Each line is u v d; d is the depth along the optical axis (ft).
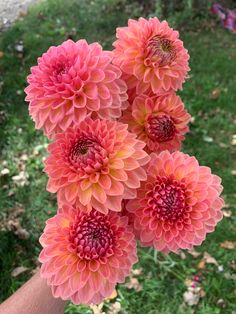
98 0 4.35
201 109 3.33
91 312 2.23
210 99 3.41
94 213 0.82
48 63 0.89
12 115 3.25
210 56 3.81
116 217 0.84
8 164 2.97
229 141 3.15
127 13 4.23
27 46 3.87
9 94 3.41
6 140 3.10
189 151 3.03
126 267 0.84
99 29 4.09
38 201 2.76
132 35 0.99
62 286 0.81
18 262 2.46
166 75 0.99
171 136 0.99
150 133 0.97
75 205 0.83
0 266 2.41
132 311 2.27
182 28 4.10
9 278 2.37
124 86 0.93
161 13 3.96
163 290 2.34
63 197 0.82
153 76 0.98
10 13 4.34
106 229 0.82
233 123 3.26
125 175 0.81
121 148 0.83
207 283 2.36
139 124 0.98
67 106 0.86
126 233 0.85
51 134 0.91
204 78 3.57
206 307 2.27
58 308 1.00
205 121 3.25
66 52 0.90
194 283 2.35
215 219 0.89
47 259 0.82
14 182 2.86
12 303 0.98
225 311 2.27
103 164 0.81
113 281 0.82
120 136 0.84
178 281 2.37
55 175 0.82
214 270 2.41
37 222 2.66
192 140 3.10
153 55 0.96
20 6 4.44
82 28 4.10
